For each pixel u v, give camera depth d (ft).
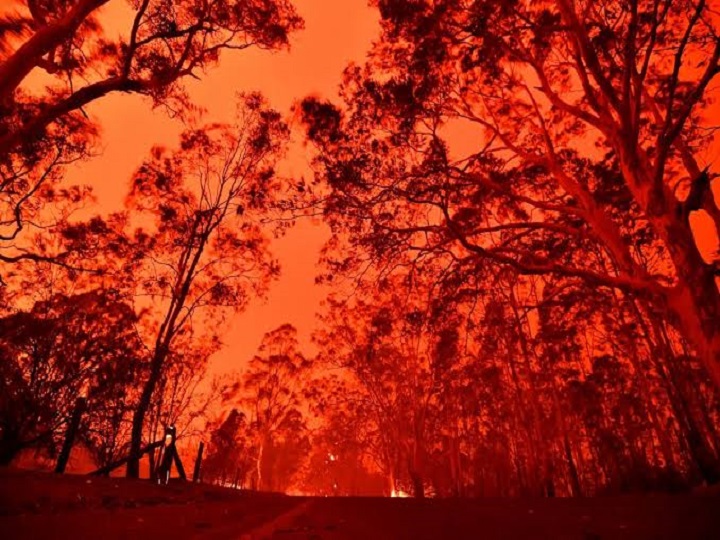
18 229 60.85
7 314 47.26
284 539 18.66
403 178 44.65
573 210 43.60
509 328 78.64
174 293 66.08
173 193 75.41
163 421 62.39
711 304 34.09
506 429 142.20
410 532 21.26
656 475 52.90
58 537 13.64
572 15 39.60
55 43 38.45
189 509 25.70
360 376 137.28
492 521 24.16
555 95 45.83
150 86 48.42
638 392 103.86
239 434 139.85
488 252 39.86
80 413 37.63
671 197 37.65
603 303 69.97
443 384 120.26
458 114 50.37
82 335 44.42
